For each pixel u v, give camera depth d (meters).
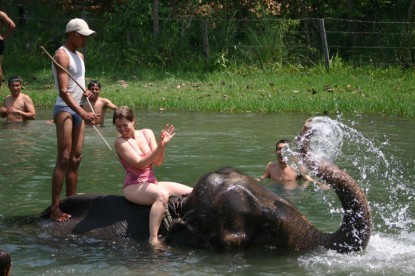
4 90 20.25
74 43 8.53
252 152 12.14
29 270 6.92
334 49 25.53
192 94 19.39
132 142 7.96
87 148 12.52
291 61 24.48
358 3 25.98
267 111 17.09
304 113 16.80
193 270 6.89
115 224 7.94
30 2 28.16
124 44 25.66
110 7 29.73
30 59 24.08
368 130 14.31
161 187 7.82
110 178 10.38
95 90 14.52
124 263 7.12
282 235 7.25
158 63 24.31
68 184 8.66
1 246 7.62
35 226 8.26
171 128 7.80
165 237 7.62
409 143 12.95
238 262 7.07
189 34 25.52
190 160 11.46
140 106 17.89
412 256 7.29
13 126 14.79
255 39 24.55
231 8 26.92
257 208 7.29
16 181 10.24
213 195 7.39
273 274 6.77
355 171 10.80
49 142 13.07
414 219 8.58
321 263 7.01
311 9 27.02
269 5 28.02
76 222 8.13
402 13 25.67
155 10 25.09
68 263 7.13
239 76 22.50
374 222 8.43
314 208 9.05
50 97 18.77
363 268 6.91
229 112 17.00
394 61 23.75
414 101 17.77
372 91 19.53
